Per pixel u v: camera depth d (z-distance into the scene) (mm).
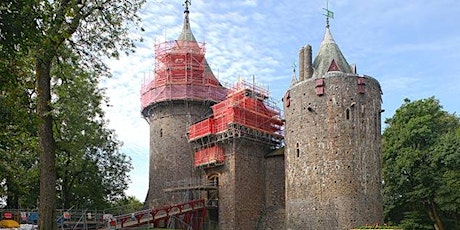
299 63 48562
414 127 49594
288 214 44250
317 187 42000
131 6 20391
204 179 53938
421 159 47969
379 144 43094
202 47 60031
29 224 34188
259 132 52531
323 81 43531
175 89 56906
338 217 40406
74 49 20188
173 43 58844
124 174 55812
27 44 14344
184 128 56531
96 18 19953
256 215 50781
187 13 62406
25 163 38531
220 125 51938
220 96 58906
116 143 54688
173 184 54906
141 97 60219
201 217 51094
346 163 41375
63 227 39656
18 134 20062
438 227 48562
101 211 52938
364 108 42656
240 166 50812
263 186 52281
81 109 42531
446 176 46781
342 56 47438
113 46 20562
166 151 56344
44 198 18234
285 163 46000
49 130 18734
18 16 13500
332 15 49406
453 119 59312
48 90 18672
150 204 56312
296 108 45062
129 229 43344
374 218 40844
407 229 48750
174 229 45250
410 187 49281
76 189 50781
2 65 14570
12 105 16656
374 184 41719
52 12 16891
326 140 42312
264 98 55562
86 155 50781
